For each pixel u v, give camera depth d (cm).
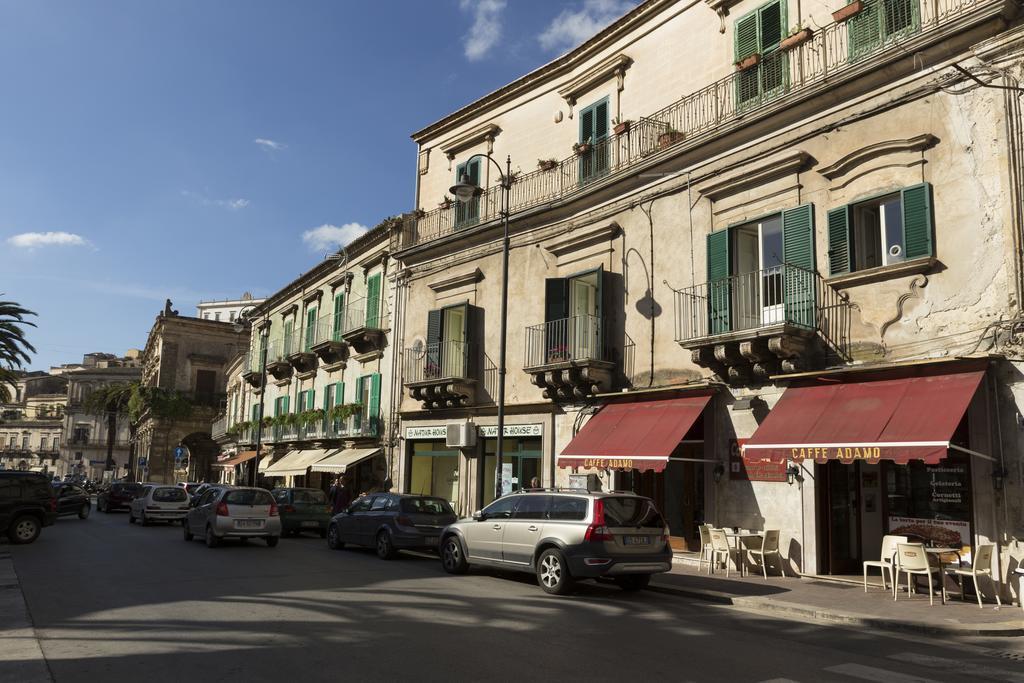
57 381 11581
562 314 1917
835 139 1384
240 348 6356
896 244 1289
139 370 9912
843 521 1368
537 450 2009
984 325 1149
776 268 1455
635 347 1756
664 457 1441
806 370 1371
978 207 1177
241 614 930
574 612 991
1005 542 1098
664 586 1236
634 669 692
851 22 1402
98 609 959
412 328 2566
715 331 1536
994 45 1178
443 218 2488
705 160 1636
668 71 1809
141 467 5781
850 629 948
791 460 1377
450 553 1394
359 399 2872
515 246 2159
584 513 1162
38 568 1378
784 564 1373
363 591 1134
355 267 3097
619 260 1830
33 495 1903
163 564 1449
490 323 2216
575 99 2094
